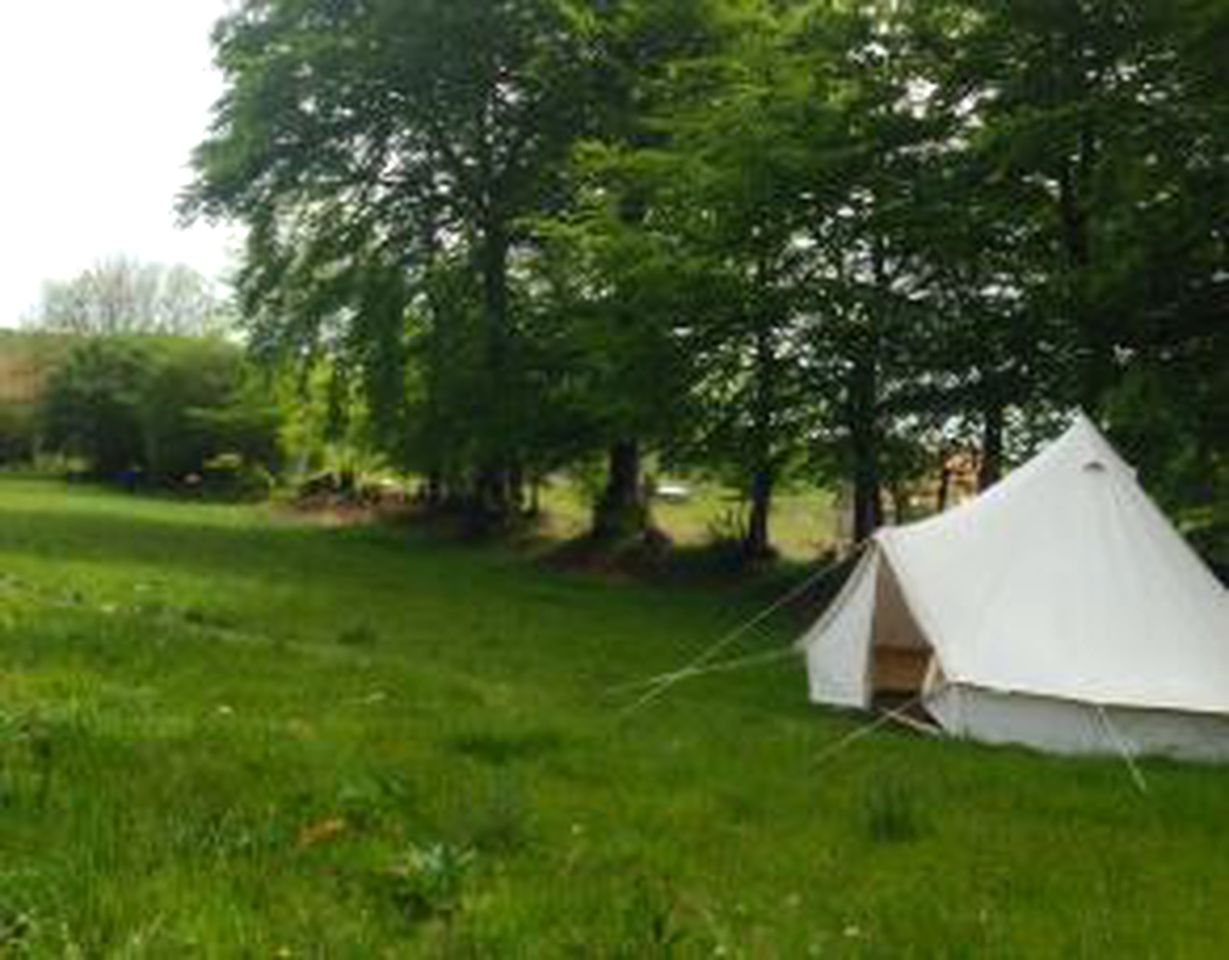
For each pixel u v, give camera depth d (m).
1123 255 24.72
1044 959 7.84
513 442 42.09
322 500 59.16
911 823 10.70
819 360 31.95
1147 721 15.84
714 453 34.28
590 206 37.72
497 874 8.29
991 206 28.45
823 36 31.22
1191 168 24.64
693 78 36.75
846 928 7.95
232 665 15.91
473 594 30.45
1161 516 17.30
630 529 41.41
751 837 10.11
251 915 7.00
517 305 43.19
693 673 20.20
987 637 16.36
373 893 7.75
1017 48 27.48
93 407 72.81
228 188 45.59
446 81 42.88
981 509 17.58
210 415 67.81
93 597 23.50
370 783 9.92
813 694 18.70
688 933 7.36
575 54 41.03
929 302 30.62
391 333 45.19
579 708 15.91
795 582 35.59
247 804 9.23
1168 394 25.11
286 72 43.00
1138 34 25.84
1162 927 8.70
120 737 10.70
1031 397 29.52
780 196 30.50
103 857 7.67
